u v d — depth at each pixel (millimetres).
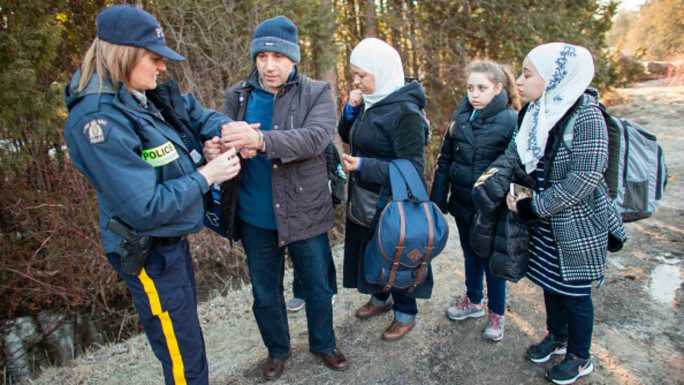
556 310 2172
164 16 3766
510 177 1981
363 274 2326
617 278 3172
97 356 2580
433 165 6168
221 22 3898
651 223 4070
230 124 1665
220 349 2568
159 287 1524
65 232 3752
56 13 3273
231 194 1941
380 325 2697
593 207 1820
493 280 2373
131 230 1435
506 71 2383
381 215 2064
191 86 3832
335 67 5430
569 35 6832
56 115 3064
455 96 6367
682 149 6262
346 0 6121
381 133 2123
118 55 1330
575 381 2152
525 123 1896
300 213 1984
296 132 1823
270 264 2113
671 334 2508
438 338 2559
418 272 2123
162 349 1623
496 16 6254
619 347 2414
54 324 3742
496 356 2387
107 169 1320
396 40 6406
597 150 1692
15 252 4016
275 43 1787
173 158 1478
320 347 2299
